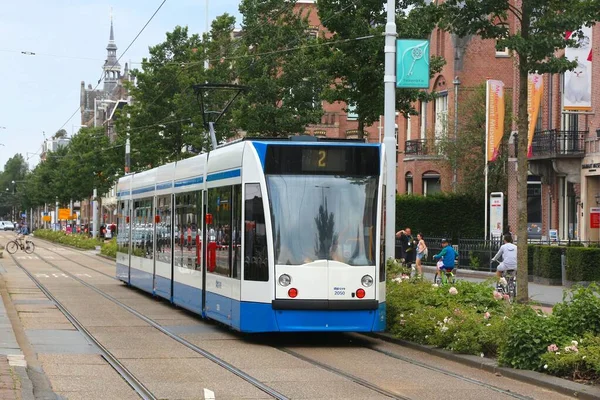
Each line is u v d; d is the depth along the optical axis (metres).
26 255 62.97
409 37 28.16
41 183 108.88
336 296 15.55
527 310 14.41
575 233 38.50
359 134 29.98
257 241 15.75
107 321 19.83
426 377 12.42
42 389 11.01
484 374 12.76
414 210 48.75
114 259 56.09
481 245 38.75
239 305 16.03
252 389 11.33
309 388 11.41
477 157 49.84
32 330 17.78
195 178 20.30
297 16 34.94
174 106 47.19
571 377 11.90
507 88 52.06
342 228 15.79
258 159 15.95
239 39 41.59
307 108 33.16
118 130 52.12
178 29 48.00
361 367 13.36
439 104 53.66
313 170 15.94
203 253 19.16
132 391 11.14
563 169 37.50
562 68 18.39
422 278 19.14
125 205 30.86
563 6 18.59
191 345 15.86
